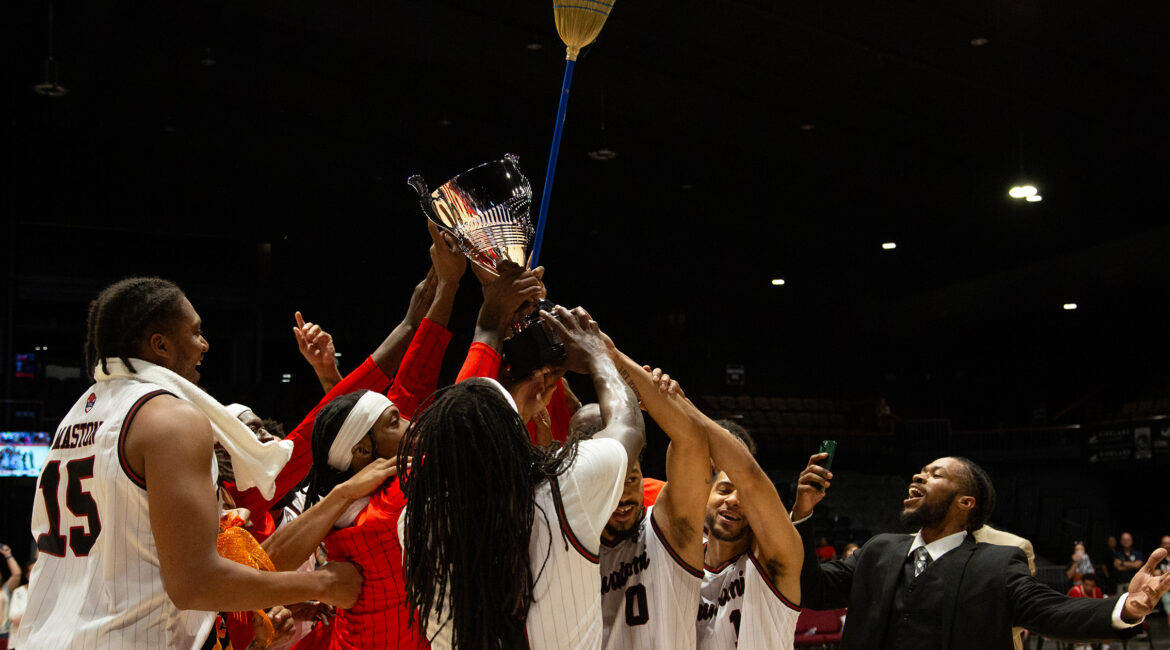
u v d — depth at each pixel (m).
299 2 9.93
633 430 1.74
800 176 14.70
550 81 11.49
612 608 1.99
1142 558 13.84
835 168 13.84
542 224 2.06
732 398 19.33
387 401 2.03
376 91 12.60
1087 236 16.84
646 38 10.62
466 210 2.09
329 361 2.65
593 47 10.83
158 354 1.81
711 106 12.28
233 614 1.96
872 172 14.10
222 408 1.80
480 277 2.12
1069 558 17.06
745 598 2.12
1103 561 15.55
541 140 13.79
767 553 2.07
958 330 20.03
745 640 2.09
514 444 1.55
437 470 1.54
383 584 1.89
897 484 18.53
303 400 15.47
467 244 2.08
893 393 21.95
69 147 14.23
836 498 17.80
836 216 16.61
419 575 1.56
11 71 12.04
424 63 10.90
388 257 17.19
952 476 2.84
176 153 14.70
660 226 17.95
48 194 14.30
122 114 13.08
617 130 13.41
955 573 2.76
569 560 1.54
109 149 14.41
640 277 19.62
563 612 1.54
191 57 11.73
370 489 1.89
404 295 17.33
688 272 18.88
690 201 16.14
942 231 17.05
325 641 2.38
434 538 1.53
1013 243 17.45
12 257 13.62
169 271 15.71
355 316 16.91
